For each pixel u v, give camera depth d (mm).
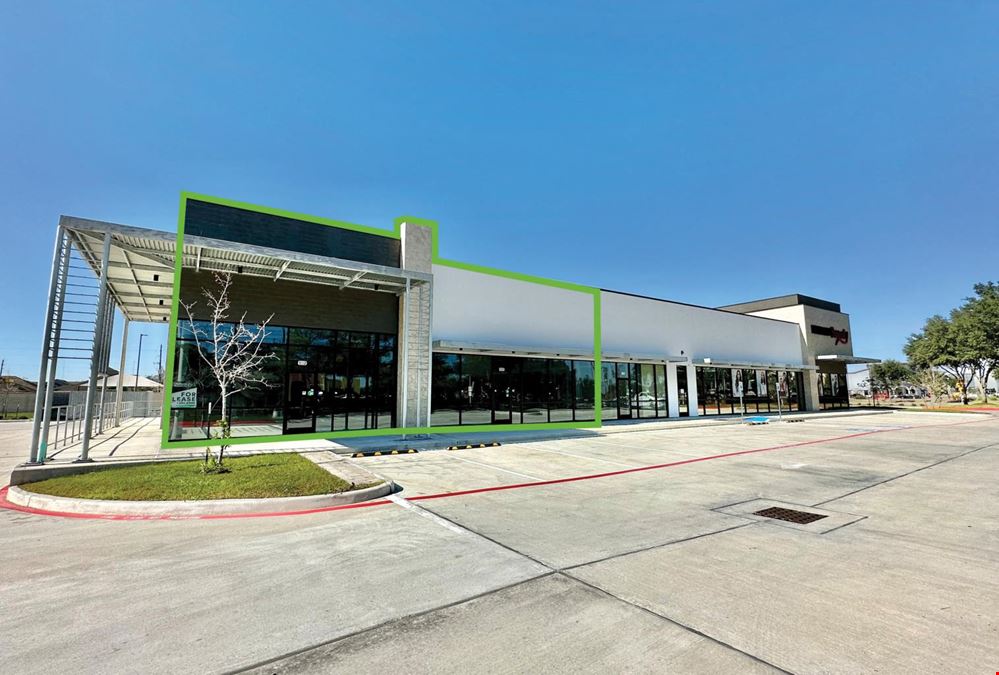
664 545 5344
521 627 3480
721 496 7863
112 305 15820
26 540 5500
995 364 42250
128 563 4770
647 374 24016
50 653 3133
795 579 4395
